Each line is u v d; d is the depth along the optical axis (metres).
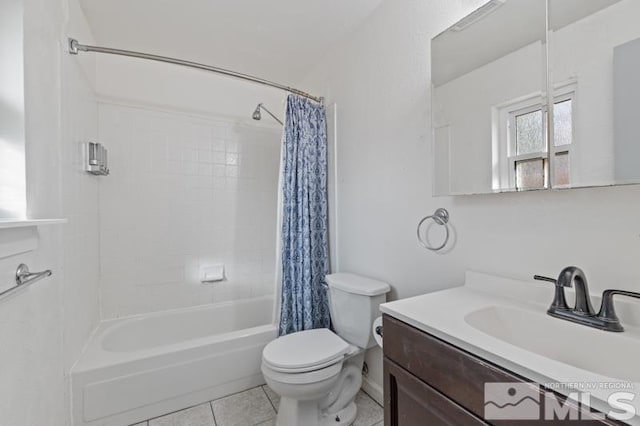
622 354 0.67
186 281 2.30
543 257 0.94
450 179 1.22
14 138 0.90
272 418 1.52
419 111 1.38
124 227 2.08
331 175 2.07
